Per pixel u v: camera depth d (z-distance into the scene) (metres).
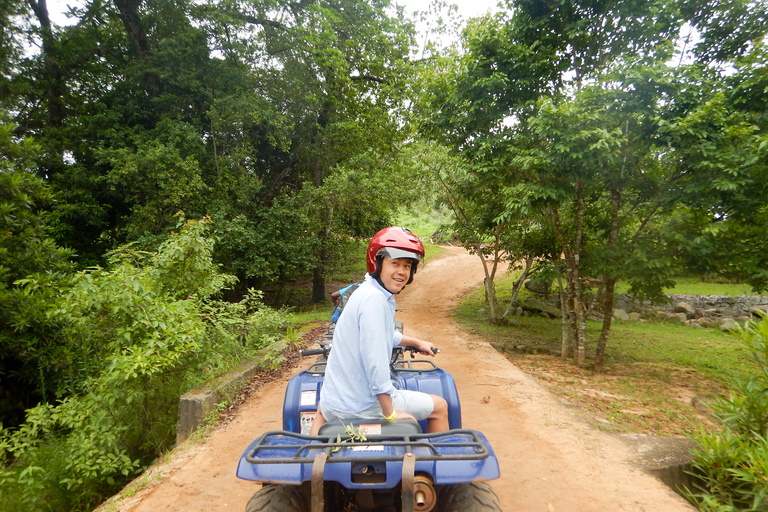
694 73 8.20
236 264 18.88
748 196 8.20
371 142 23.83
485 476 2.23
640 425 6.25
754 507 3.49
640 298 9.97
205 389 6.25
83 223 19.47
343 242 23.33
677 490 4.32
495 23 12.45
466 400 6.79
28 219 9.12
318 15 20.59
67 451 5.42
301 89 21.42
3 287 8.12
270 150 23.27
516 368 9.09
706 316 20.30
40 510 4.79
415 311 21.06
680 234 8.52
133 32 20.78
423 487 2.19
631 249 9.36
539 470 4.38
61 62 19.69
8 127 8.71
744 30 9.16
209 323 7.60
